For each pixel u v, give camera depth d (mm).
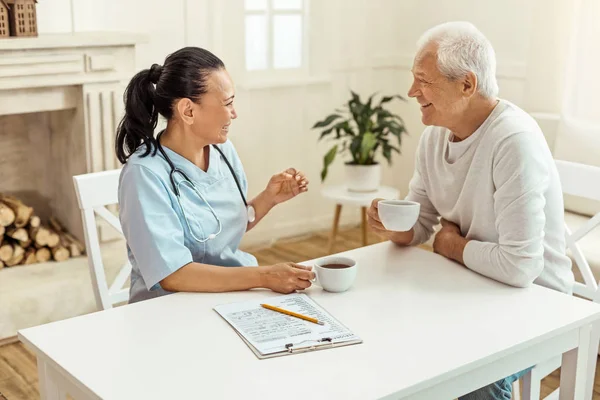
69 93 3174
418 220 2105
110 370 1350
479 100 1862
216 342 1461
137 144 1842
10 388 2639
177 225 1771
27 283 3117
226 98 1784
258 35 3975
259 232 4148
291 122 4125
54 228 3527
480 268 1818
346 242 4219
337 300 1671
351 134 3635
